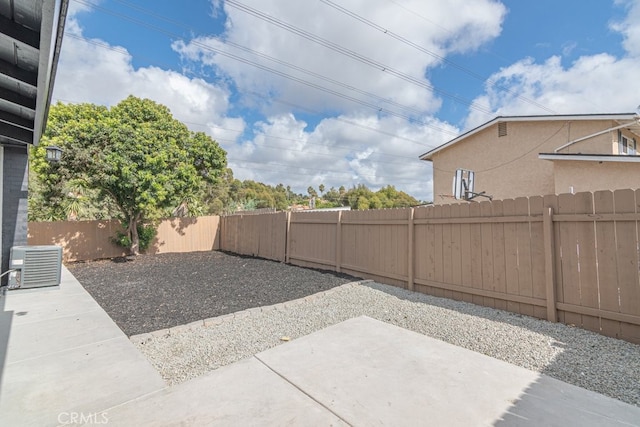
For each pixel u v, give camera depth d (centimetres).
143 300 501
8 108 398
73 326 357
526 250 407
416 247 552
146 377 245
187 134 1263
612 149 977
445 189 1424
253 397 216
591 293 347
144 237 1164
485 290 450
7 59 295
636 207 316
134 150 963
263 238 1045
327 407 203
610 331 331
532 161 1130
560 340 321
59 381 237
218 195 2430
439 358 277
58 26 224
